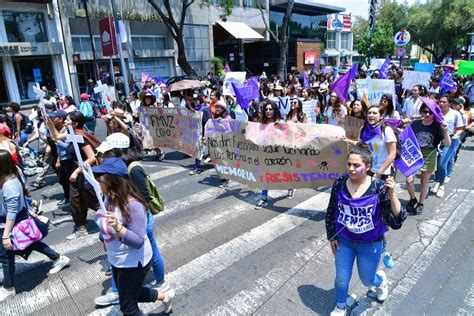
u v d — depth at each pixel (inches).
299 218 215.8
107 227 101.2
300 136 213.9
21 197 144.3
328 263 165.5
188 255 177.6
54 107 325.4
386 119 219.1
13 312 141.3
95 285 157.5
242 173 244.1
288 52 1518.2
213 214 226.8
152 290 123.9
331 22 1893.5
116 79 916.0
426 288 143.9
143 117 356.8
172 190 277.0
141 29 1140.5
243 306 137.9
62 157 220.2
